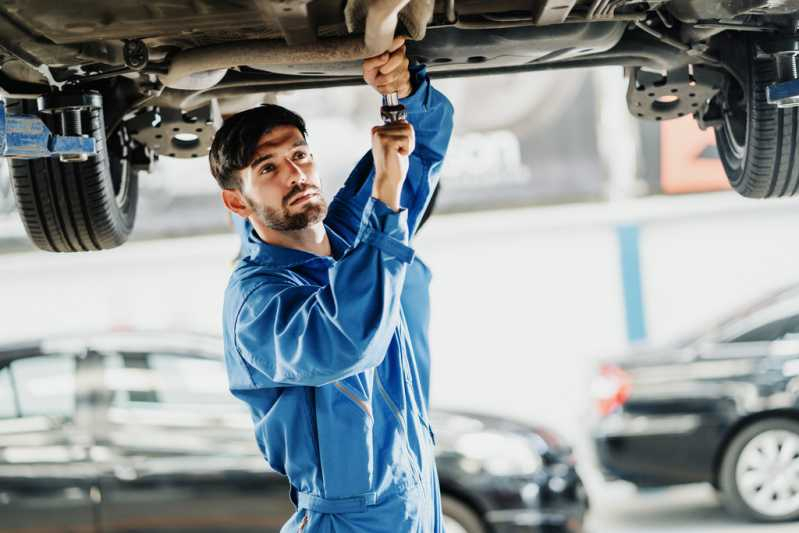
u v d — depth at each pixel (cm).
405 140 240
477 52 279
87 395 566
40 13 245
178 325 1175
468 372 1185
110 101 320
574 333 1179
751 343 710
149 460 548
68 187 315
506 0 265
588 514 565
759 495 695
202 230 1116
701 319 1172
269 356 247
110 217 325
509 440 554
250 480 542
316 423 258
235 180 262
